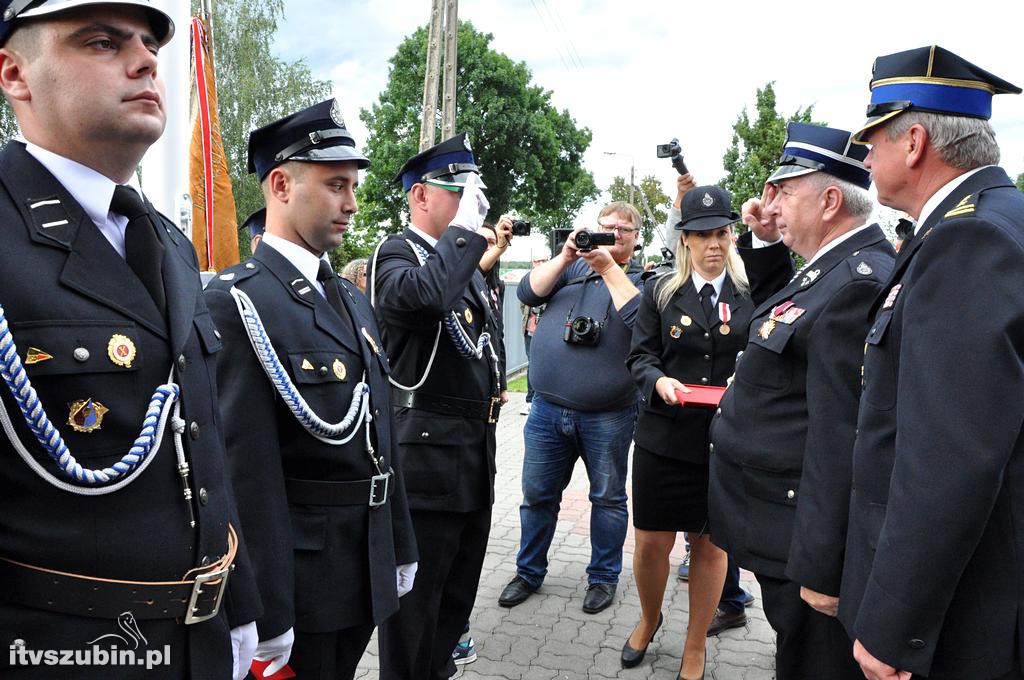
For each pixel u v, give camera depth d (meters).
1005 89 1.54
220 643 1.28
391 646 2.49
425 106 13.19
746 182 19.16
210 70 3.74
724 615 3.54
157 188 2.93
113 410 1.12
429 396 2.54
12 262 1.06
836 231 2.11
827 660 1.92
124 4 1.10
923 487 1.33
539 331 3.81
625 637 3.43
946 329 1.34
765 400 2.12
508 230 3.47
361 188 31.20
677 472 2.98
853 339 1.83
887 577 1.38
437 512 2.52
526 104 30.86
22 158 1.15
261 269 1.84
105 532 1.11
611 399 3.59
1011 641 1.37
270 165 1.88
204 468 1.28
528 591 3.85
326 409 1.80
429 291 2.31
